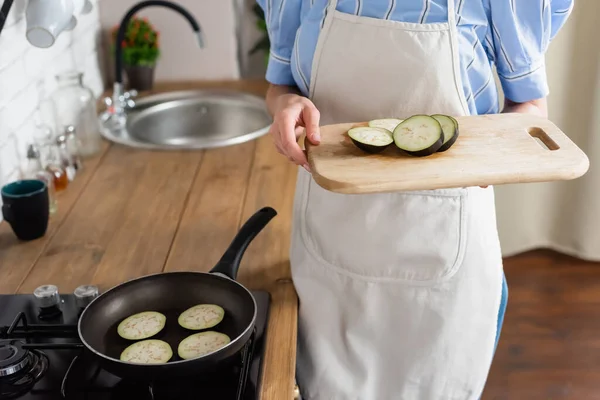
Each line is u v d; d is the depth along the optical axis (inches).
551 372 98.7
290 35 52.7
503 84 51.4
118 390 40.6
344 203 49.8
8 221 57.1
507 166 41.9
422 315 50.7
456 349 51.4
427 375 51.9
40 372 41.9
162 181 68.6
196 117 89.7
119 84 83.3
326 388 51.8
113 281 52.5
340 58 48.4
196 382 41.5
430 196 48.7
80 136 73.6
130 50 88.7
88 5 62.0
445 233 49.2
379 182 40.4
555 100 113.4
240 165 71.8
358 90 48.9
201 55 95.0
